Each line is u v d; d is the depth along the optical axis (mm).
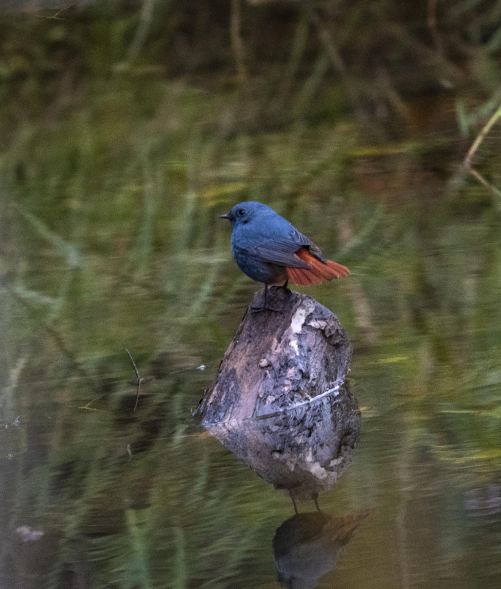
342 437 7148
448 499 5801
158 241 14031
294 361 8203
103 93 23672
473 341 9000
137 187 17062
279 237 8430
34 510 6125
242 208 8844
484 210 13727
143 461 6961
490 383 7984
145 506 6121
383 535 5414
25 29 26016
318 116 20312
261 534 5598
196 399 8344
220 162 17984
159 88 23672
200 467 6836
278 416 7898
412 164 16469
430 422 7242
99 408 8211
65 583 5238
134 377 8977
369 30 26078
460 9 26891
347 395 8062
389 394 7973
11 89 24172
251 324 8539
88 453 7199
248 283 11852
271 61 24719
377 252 12320
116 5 26875
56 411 8180
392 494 5961
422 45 24703
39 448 7324
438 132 18188
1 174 18688
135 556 5441
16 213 16125
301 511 5875
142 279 12352
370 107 20469
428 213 13797
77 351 9828
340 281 11289
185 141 19672
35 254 13867
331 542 5414
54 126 21797
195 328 10305
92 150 19672
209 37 26453
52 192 17266
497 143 17250
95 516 6023
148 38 26391
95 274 12727
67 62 25609
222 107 21734
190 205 15547
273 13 27234
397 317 9898
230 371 8328
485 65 22547
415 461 6488
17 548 5547
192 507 6059
